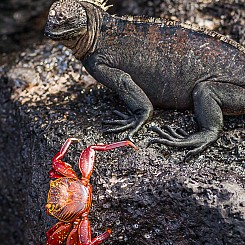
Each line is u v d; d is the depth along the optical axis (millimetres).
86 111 13633
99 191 11953
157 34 12844
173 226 11641
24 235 14953
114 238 12000
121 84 12961
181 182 11477
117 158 12203
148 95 13195
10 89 15305
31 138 13680
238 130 12742
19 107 14430
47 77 15375
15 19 20062
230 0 16469
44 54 16172
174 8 16734
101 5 13242
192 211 11352
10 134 15461
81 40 12867
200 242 11414
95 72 13195
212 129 12430
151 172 11961
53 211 11570
